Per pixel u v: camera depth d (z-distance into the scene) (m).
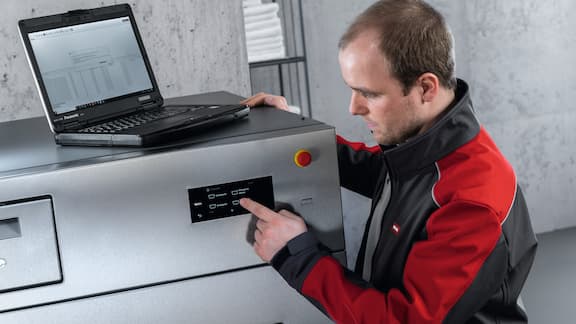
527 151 3.13
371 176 1.48
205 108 1.36
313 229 1.19
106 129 1.25
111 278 1.11
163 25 2.11
